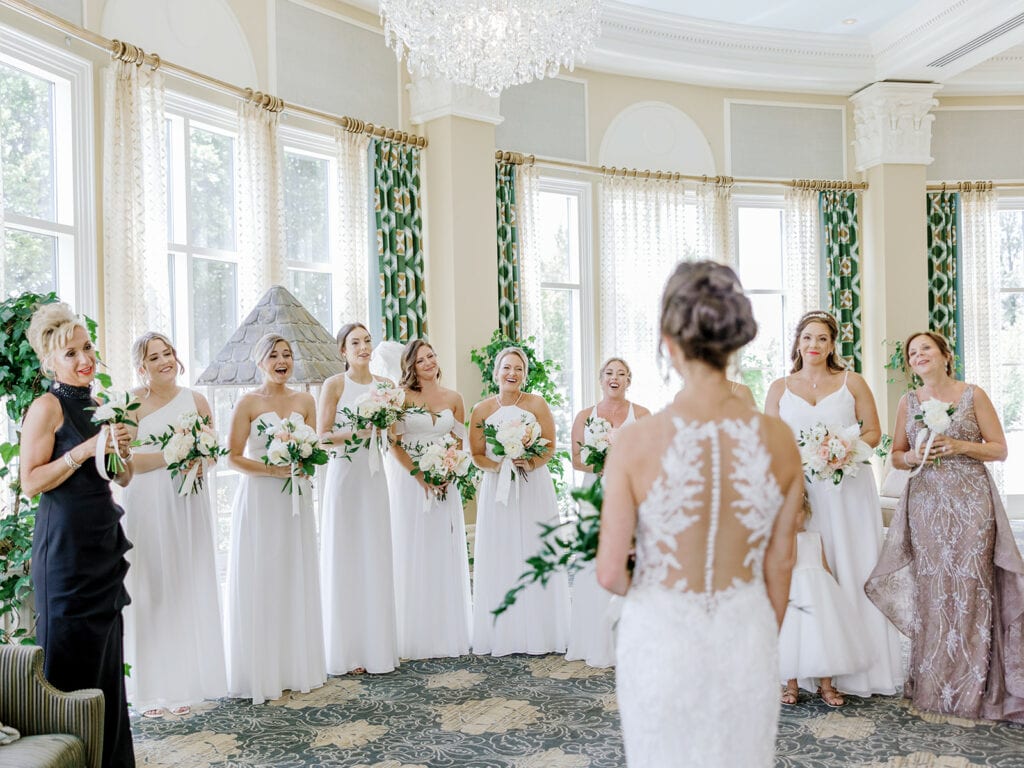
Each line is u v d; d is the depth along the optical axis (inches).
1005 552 144.1
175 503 151.9
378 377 187.9
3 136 174.2
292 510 162.1
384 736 141.1
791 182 346.9
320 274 258.2
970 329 349.1
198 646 155.3
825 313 158.7
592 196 323.3
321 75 250.2
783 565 76.9
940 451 146.6
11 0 167.2
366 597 174.1
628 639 75.3
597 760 130.6
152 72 197.5
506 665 178.5
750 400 78.2
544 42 193.2
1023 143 355.3
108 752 119.1
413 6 188.2
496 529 186.5
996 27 285.7
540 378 276.4
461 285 272.5
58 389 118.4
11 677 102.8
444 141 271.7
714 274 73.4
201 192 224.8
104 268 190.4
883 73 330.0
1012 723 142.6
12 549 139.9
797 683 155.6
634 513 74.8
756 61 324.5
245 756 133.9
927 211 351.3
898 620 152.3
